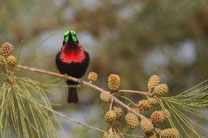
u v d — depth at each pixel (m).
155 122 4.91
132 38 12.47
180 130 5.86
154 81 5.29
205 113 4.66
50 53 11.51
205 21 12.55
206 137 5.53
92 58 12.75
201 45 12.75
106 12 12.74
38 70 6.07
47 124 4.39
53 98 7.99
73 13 12.53
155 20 12.04
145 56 12.05
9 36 10.23
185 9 11.24
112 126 5.05
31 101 4.41
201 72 12.04
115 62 12.34
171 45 12.73
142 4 11.97
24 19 10.79
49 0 11.14
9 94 4.52
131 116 4.98
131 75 11.57
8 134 4.73
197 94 4.75
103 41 12.77
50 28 11.89
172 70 12.02
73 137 6.35
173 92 7.74
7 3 10.28
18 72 5.00
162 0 11.20
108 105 5.66
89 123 5.83
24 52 5.27
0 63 4.62
